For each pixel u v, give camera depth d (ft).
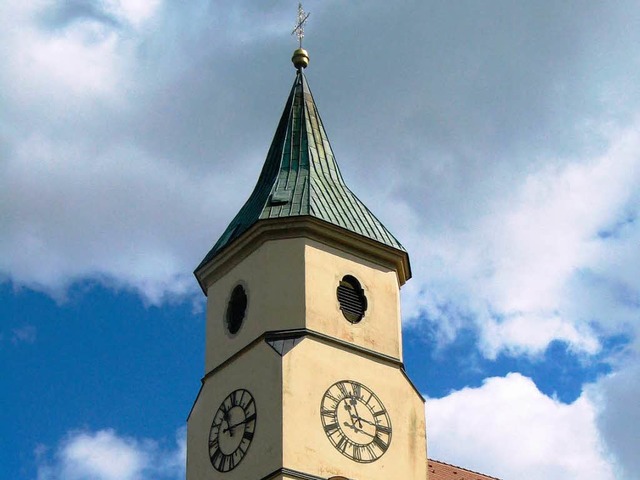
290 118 178.91
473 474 182.60
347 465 149.28
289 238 161.07
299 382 151.23
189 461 158.30
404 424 156.56
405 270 169.27
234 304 164.25
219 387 159.53
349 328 158.81
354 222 165.99
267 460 147.23
